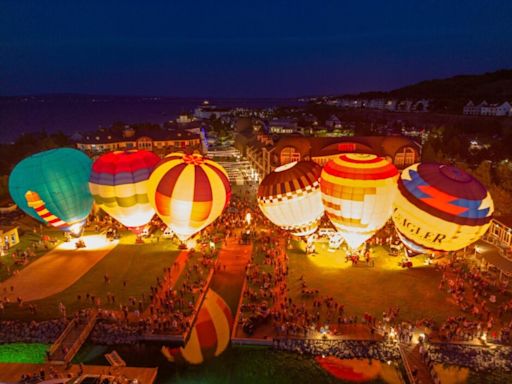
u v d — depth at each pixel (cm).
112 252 5209
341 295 4091
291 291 4178
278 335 3506
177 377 3166
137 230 5400
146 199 5103
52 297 4131
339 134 12838
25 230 5944
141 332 3550
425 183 4203
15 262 4894
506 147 9269
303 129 13938
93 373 3105
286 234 5622
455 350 3303
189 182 4516
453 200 4050
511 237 4541
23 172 4984
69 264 4872
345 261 4844
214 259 4941
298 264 4788
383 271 4588
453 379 3084
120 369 3123
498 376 3112
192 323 3753
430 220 4131
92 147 10906
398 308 3834
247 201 7238
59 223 5216
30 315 3831
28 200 5034
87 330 3581
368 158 4566
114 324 3688
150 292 4203
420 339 3381
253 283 4350
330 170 4606
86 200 5231
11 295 4178
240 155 12106
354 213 4459
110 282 4419
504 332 3406
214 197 4612
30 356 3356
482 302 3888
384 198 4400
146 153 5362
